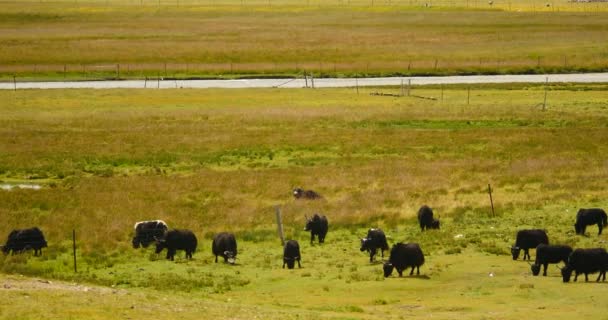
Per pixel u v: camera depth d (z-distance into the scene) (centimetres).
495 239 12100
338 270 10569
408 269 10362
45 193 16462
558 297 8681
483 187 16438
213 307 8006
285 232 13162
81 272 10781
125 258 11619
